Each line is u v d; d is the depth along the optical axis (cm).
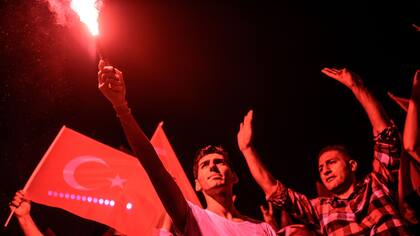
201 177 311
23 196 381
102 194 386
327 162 389
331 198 372
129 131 255
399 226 341
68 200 383
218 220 283
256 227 292
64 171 390
